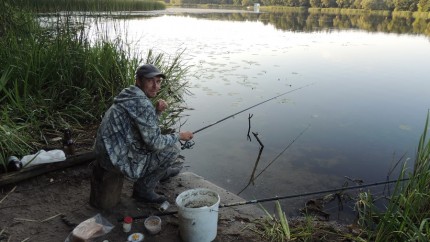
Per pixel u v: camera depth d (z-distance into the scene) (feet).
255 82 27.94
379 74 31.86
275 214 12.06
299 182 14.21
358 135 18.76
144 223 10.32
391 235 10.12
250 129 19.40
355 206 12.63
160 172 11.25
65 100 17.47
